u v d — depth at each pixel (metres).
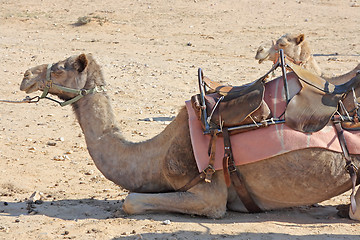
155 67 20.45
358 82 6.60
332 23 30.31
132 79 18.39
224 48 24.91
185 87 17.33
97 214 7.01
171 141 6.78
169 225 6.35
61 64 7.22
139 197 6.71
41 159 10.12
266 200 6.73
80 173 9.37
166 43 26.34
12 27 30.66
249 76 18.70
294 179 6.37
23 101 7.38
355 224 6.46
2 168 9.45
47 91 7.28
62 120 13.48
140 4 35.09
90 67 7.22
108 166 7.05
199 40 26.97
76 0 36.47
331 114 6.39
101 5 35.06
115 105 14.98
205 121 6.50
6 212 7.16
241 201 6.80
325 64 20.64
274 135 6.33
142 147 6.97
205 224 6.40
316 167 6.31
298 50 12.46
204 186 6.57
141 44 26.23
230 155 6.40
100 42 26.77
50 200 7.80
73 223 6.57
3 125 12.88
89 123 7.12
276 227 6.33
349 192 8.01
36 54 23.27
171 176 6.71
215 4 34.97
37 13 33.50
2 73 19.12
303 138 6.28
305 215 6.90
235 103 6.50
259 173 6.44
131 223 6.43
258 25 30.20
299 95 6.47
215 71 19.62
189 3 35.19
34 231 6.29
